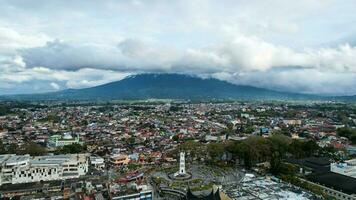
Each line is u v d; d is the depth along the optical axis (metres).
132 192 190.38
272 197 178.62
